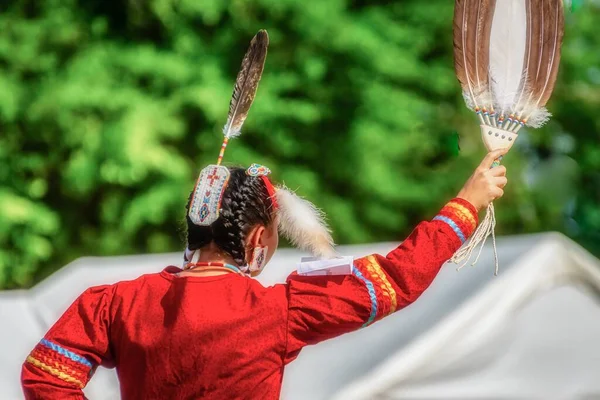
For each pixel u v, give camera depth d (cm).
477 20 584
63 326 564
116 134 2288
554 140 2755
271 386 546
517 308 1132
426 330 1073
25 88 2438
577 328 1141
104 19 2452
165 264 1436
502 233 2645
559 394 1102
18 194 2481
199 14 2414
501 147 572
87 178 2320
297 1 2361
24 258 2469
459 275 1198
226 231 568
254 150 2433
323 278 556
